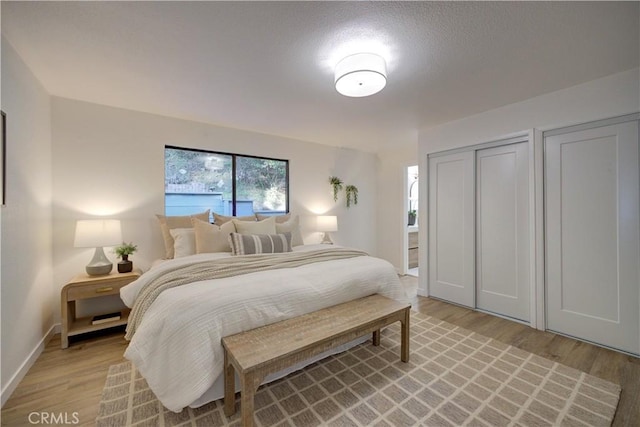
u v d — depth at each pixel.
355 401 1.60
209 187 3.41
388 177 4.92
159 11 1.44
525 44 1.74
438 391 1.69
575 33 1.63
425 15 1.47
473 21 1.52
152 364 1.44
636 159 2.10
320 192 4.35
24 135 1.92
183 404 1.37
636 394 1.65
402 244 4.72
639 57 1.91
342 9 1.43
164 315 1.48
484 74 2.12
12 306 1.71
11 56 1.72
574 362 2.01
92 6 1.40
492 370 1.91
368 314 1.86
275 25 1.55
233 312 1.56
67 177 2.55
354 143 4.34
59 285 2.50
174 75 2.12
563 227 2.46
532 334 2.48
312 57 1.87
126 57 1.88
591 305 2.32
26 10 1.42
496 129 2.85
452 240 3.33
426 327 2.63
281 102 2.66
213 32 1.61
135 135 2.88
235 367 1.32
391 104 2.72
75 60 1.92
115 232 2.44
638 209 2.10
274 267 2.10
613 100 2.16
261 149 3.73
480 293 3.10
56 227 2.50
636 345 2.10
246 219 3.30
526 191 2.72
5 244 1.64
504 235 2.89
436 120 3.21
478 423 1.43
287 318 1.76
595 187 2.29
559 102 2.43
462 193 3.22
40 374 1.85
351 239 4.74
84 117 2.63
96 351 2.16
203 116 3.06
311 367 1.96
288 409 1.54
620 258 2.18
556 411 1.51
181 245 2.68
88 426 1.42
